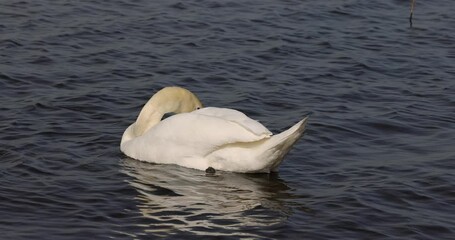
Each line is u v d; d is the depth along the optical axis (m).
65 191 13.65
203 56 20.80
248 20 23.34
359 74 20.17
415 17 24.25
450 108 18.25
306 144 16.02
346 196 13.80
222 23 23.08
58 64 19.83
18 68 19.41
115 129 16.48
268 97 18.52
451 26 23.70
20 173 14.20
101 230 12.44
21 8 23.38
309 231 12.65
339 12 24.27
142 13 23.53
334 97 18.69
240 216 13.04
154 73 19.61
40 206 13.10
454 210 13.55
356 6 24.78
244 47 21.52
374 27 23.38
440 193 14.09
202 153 14.71
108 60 20.27
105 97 18.05
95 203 13.28
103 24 22.55
